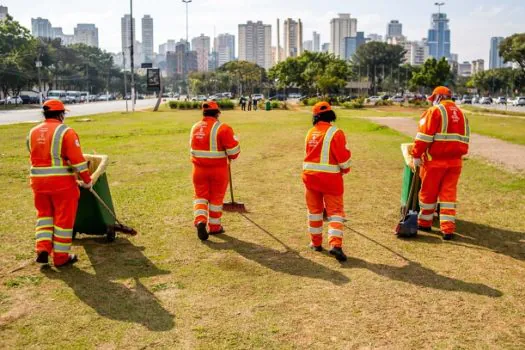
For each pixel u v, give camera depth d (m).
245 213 8.18
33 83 95.12
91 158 6.75
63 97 87.88
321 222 6.34
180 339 4.19
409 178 7.62
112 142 19.33
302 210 8.41
